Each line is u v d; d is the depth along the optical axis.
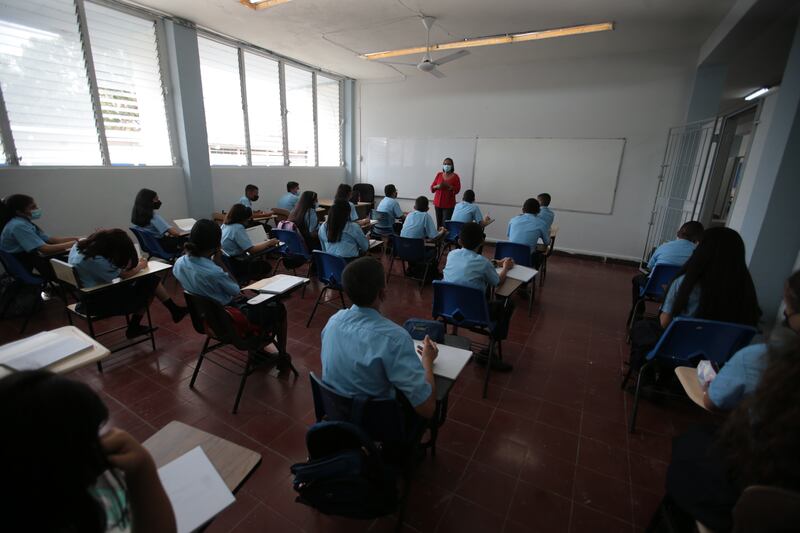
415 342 1.60
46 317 3.12
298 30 4.47
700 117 4.89
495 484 1.67
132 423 1.97
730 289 1.74
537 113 5.88
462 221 4.83
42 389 0.46
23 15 3.24
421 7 3.67
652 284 2.85
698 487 0.95
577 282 4.66
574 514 1.53
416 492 1.61
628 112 5.33
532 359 2.76
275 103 5.82
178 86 4.36
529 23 4.02
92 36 3.69
